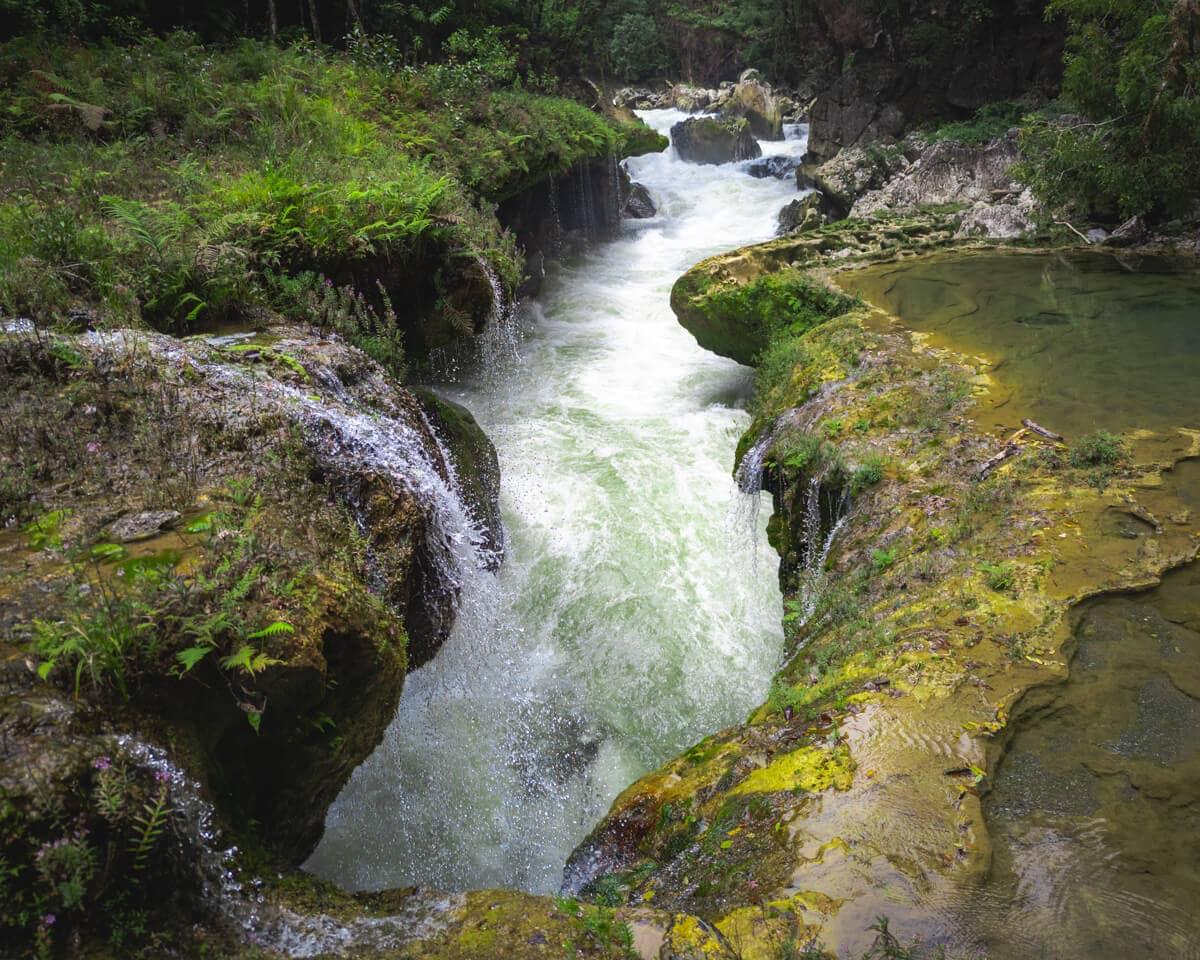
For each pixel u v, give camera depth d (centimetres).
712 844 391
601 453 992
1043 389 789
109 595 348
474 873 560
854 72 1977
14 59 1098
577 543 846
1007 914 324
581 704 694
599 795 627
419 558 572
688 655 739
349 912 342
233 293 699
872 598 568
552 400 1142
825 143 2014
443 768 605
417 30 1952
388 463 562
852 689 464
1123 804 377
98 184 846
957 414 745
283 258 779
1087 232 1358
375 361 708
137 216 720
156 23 1541
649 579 809
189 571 379
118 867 286
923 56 1897
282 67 1312
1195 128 1158
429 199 888
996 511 601
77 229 692
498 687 688
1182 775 391
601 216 1977
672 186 2256
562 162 1636
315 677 373
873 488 674
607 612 774
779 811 387
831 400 812
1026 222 1401
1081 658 462
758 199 2100
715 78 3127
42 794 266
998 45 1867
